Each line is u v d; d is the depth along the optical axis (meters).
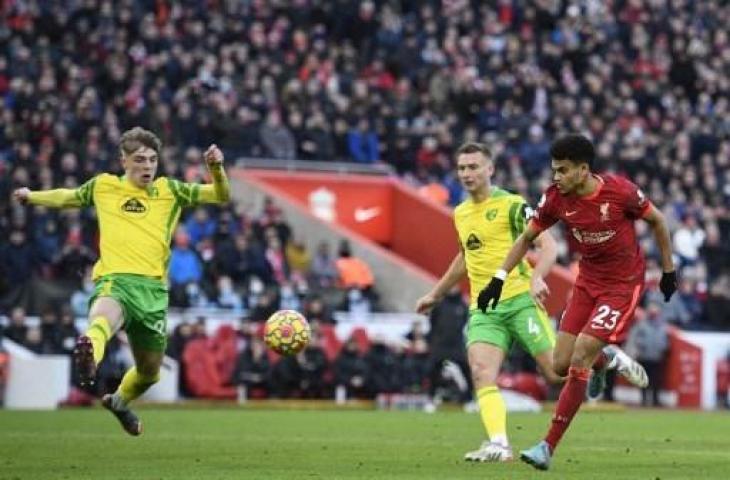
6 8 68.31
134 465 25.69
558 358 25.03
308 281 62.81
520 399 56.84
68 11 69.19
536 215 24.83
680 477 23.89
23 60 65.50
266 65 71.56
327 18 77.00
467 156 28.06
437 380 58.28
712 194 75.75
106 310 25.81
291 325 27.36
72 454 28.44
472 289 28.34
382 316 62.25
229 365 56.25
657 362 62.44
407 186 71.38
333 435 36.62
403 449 30.89
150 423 41.72
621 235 24.44
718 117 81.62
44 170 59.22
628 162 74.88
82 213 60.12
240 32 72.94
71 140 62.78
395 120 73.56
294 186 69.75
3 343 53.62
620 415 52.62
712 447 32.97
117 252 26.44
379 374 57.47
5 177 59.25
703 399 63.28
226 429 39.00
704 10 89.19
